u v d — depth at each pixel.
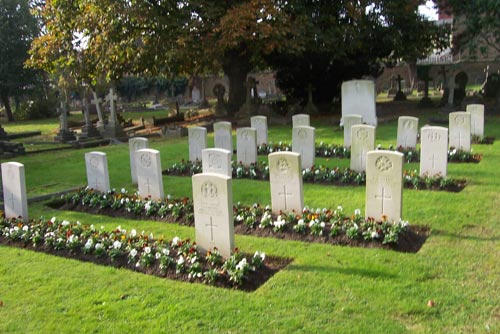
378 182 8.50
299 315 5.80
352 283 6.56
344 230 8.38
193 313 5.98
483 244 7.72
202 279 6.95
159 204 10.52
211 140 21.30
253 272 7.02
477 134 17.06
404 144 15.48
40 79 46.56
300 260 7.45
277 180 9.52
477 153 14.79
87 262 7.84
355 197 10.82
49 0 25.77
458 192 10.81
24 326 5.87
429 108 29.59
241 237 8.62
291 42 23.84
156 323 5.78
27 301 6.52
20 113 47.25
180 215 10.01
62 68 28.00
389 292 6.24
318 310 5.90
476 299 5.97
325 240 8.25
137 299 6.42
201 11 23.92
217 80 58.94
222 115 30.53
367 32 27.81
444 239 8.02
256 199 11.17
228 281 6.81
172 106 37.09
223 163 11.45
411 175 11.90
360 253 7.61
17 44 43.34
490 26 26.44
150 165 11.11
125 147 22.17
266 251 7.91
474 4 26.20
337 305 5.99
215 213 7.57
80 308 6.25
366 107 21.27
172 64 26.38
